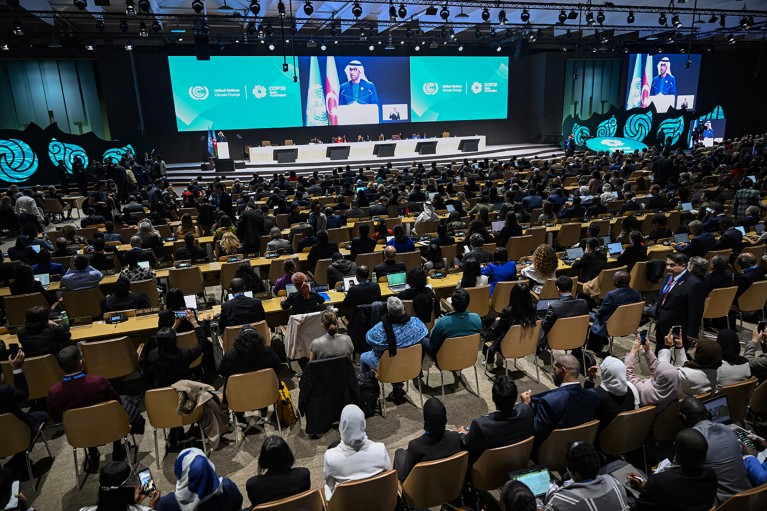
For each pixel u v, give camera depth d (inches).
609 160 780.0
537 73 1189.1
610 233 414.6
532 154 1085.8
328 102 1030.4
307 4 634.2
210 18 817.5
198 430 204.4
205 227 464.8
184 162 1010.7
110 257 340.5
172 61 930.1
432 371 250.1
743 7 829.2
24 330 206.2
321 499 121.7
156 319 241.9
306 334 227.9
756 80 1300.4
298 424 207.3
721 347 170.9
